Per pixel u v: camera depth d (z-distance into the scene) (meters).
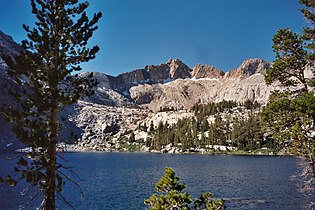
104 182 64.50
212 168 94.00
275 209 38.16
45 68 20.39
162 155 170.62
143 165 106.88
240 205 40.72
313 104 19.69
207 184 60.25
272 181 63.84
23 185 55.56
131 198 46.28
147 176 75.88
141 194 49.91
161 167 99.44
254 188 54.78
